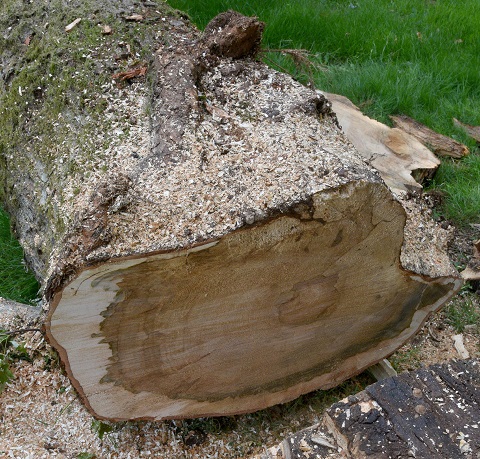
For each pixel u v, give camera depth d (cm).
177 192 107
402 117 238
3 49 170
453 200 201
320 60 263
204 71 138
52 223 125
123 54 145
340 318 126
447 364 114
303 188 106
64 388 135
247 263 108
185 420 132
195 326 112
